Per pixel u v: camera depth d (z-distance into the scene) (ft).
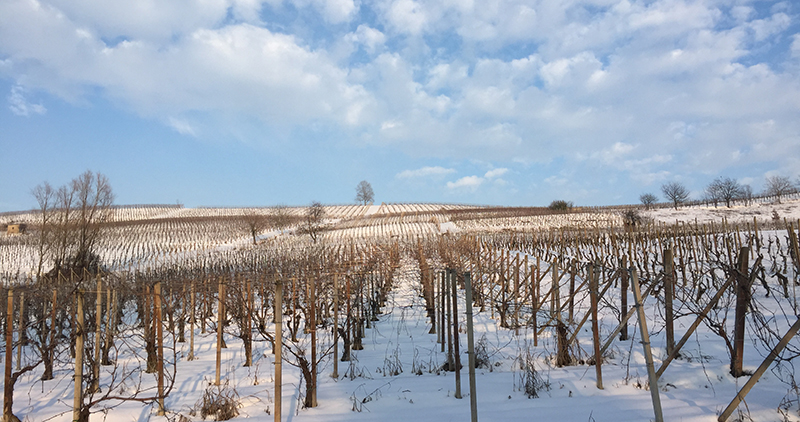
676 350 20.16
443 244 91.25
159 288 20.27
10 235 157.58
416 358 29.14
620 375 21.71
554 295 31.35
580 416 17.12
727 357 22.33
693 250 52.01
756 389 18.21
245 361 30.45
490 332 35.24
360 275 37.73
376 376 25.27
